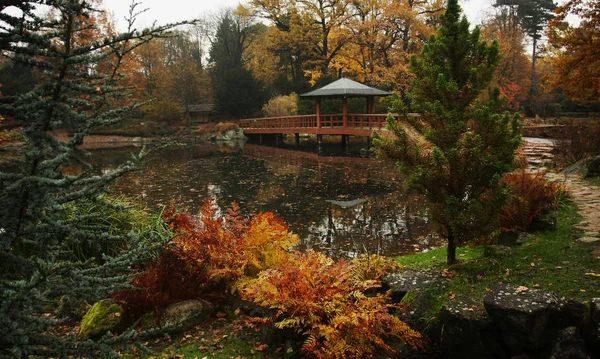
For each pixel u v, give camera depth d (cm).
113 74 184
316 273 382
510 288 314
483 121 398
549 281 360
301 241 749
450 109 417
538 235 514
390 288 397
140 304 396
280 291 364
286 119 2948
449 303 329
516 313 284
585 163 1002
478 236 407
